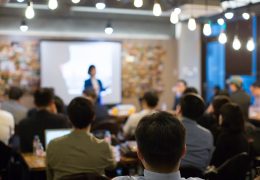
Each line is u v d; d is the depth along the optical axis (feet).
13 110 16.89
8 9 23.21
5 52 23.41
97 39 25.45
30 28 24.11
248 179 12.24
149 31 27.04
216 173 9.78
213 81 27.50
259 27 23.65
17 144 14.28
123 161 10.70
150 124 4.32
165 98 27.63
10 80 23.56
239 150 10.61
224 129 10.93
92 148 8.36
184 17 23.16
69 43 24.80
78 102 8.45
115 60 25.99
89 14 25.25
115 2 18.85
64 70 24.73
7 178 12.46
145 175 4.33
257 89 20.48
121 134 15.70
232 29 25.41
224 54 26.61
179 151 4.27
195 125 9.85
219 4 19.07
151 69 27.12
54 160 8.33
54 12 23.61
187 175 8.81
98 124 14.82
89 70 20.35
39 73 24.22
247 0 18.39
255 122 18.95
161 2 18.53
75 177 7.21
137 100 26.76
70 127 12.25
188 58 27.55
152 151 4.22
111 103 25.91
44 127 11.79
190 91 15.84
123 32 26.35
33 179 11.21
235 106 10.87
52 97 12.23
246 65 24.76
